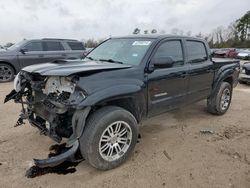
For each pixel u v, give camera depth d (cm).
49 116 328
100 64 372
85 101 296
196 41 499
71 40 1114
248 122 532
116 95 323
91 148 314
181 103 463
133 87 347
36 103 353
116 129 337
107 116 320
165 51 420
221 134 463
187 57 465
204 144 418
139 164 352
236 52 2972
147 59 385
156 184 308
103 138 327
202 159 368
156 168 342
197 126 503
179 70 438
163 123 517
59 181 313
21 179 315
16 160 357
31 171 332
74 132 309
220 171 337
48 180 314
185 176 324
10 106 617
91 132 312
